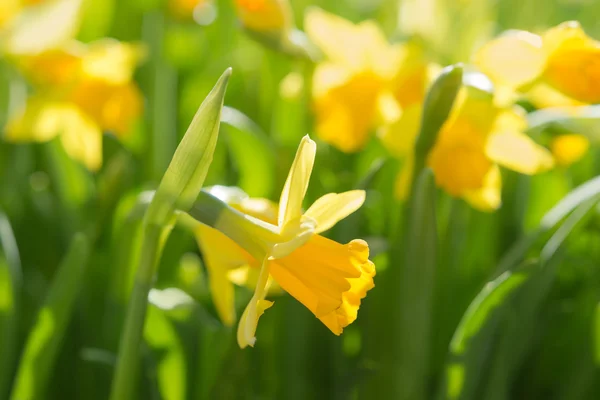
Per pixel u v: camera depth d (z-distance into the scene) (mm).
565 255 485
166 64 616
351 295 394
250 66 712
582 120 463
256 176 508
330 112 514
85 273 508
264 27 504
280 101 536
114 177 501
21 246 558
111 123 561
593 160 593
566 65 442
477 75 449
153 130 596
